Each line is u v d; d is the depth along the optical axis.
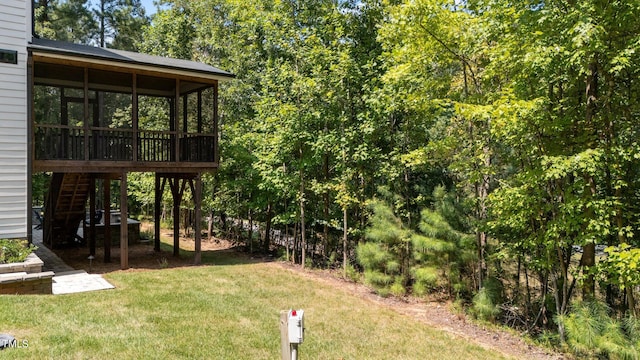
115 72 10.30
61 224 12.45
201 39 16.19
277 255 13.05
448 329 7.09
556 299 6.48
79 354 4.63
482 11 7.29
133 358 4.71
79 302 6.66
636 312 5.95
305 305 7.77
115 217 14.88
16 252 7.43
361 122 10.21
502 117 5.96
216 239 15.57
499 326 7.25
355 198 9.97
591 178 6.02
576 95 6.59
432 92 8.25
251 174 12.70
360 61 10.20
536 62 5.55
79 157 9.23
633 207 6.13
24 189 8.24
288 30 11.66
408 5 7.18
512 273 8.05
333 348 5.80
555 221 6.06
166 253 12.42
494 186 7.90
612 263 5.48
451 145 7.86
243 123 14.11
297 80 10.50
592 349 5.71
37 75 10.75
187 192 15.09
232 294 7.98
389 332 6.68
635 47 5.27
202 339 5.50
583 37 5.06
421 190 9.27
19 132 8.20
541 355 6.16
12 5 8.13
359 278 10.09
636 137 6.04
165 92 12.88
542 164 5.84
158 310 6.59
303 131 10.60
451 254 7.92
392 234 8.54
